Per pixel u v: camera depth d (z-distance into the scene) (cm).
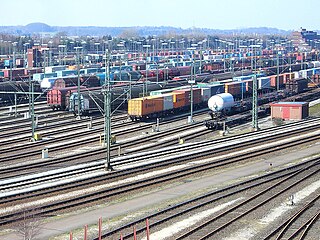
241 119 11362
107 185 6172
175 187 6059
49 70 18650
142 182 6234
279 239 4253
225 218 4828
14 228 4512
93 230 4522
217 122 10481
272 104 11981
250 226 4603
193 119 11675
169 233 4422
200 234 4388
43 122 11212
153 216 4872
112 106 12238
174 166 7231
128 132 10125
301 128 10394
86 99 11831
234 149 8406
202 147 8656
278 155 7988
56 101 12675
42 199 5556
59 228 4581
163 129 10400
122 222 4738
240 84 14050
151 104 11319
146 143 9188
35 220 4522
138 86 13338
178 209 5125
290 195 5638
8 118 11588
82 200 5478
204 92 13062
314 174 6612
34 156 8075
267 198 5488
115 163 7406
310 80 16962
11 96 13788
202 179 6438
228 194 5609
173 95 12025
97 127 10600
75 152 8394
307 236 4341
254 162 7475
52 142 9200
